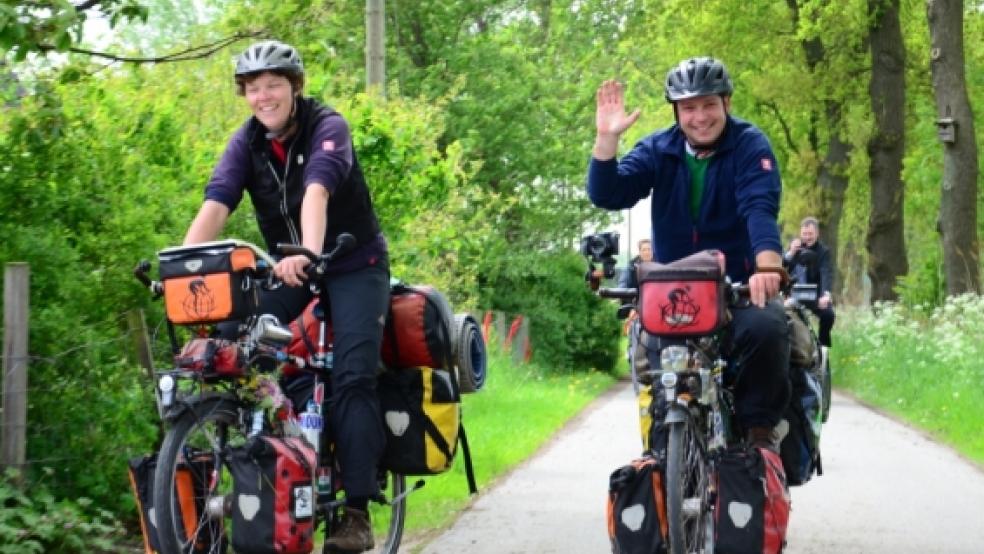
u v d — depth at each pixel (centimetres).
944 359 1992
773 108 3772
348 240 549
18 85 776
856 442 1447
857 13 3175
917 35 3597
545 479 1120
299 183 602
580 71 3831
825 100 3547
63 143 781
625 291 618
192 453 540
